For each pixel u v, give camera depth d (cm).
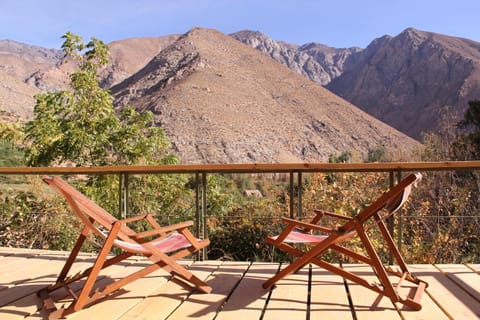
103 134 746
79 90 774
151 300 273
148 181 676
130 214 645
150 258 281
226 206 730
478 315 243
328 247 270
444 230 508
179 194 694
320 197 561
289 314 248
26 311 260
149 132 785
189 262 366
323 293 283
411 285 296
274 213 614
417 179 235
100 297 259
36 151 734
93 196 648
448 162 329
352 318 241
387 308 255
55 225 554
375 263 251
